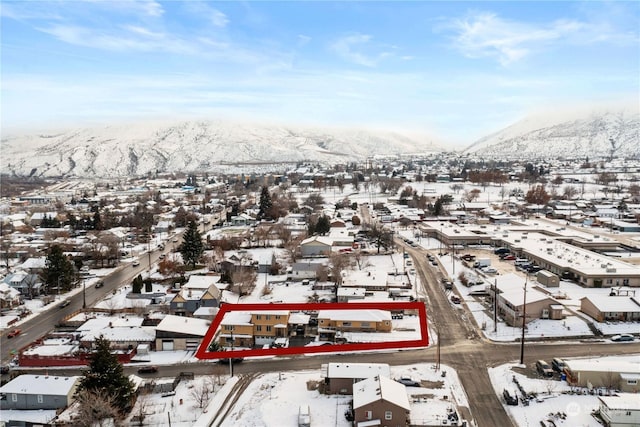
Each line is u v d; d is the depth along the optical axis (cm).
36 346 5806
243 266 8575
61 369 5388
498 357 5225
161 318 6562
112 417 4178
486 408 4225
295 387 4722
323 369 4909
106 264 10012
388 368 4688
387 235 10844
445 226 12250
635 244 10681
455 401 4344
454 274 8431
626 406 3816
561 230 11631
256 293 7631
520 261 9038
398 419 3869
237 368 5222
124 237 12181
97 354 4406
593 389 4419
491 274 8319
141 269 9581
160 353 5716
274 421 4084
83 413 4028
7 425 4297
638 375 4422
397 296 7194
